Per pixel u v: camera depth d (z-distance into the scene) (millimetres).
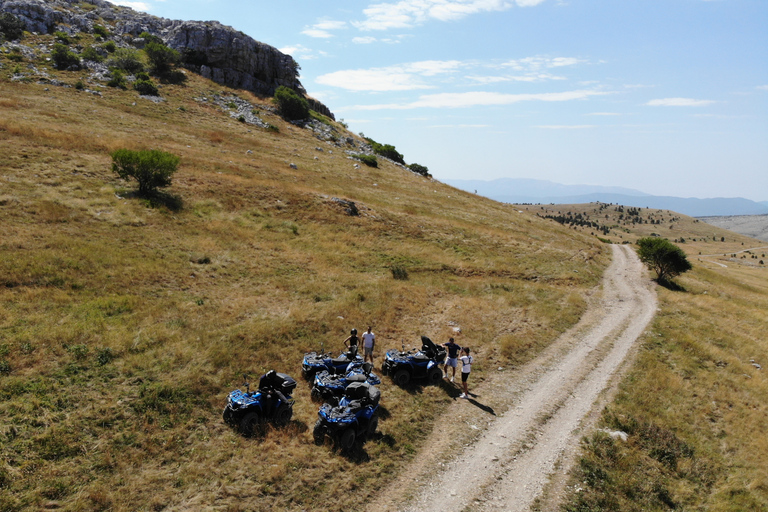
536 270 32812
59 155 27719
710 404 15391
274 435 9953
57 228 19438
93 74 56500
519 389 14805
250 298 18125
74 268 16469
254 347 14000
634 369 17203
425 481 9500
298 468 9117
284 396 10484
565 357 18078
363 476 9281
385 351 16062
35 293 14000
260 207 30641
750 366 19844
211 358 12664
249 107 67250
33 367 10516
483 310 22203
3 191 20875
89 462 8297
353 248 28891
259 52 78812
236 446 9508
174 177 30359
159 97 57094
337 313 18219
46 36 62906
